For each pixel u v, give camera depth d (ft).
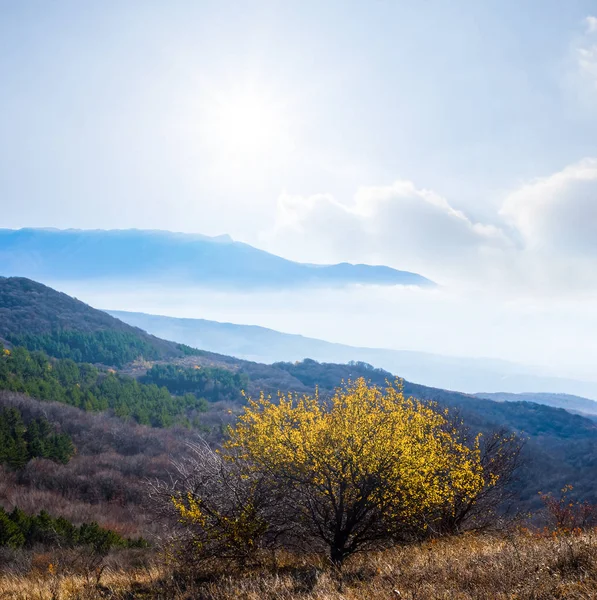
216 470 32.48
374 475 30.09
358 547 32.99
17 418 202.39
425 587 18.07
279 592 22.21
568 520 40.70
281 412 32.60
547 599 15.51
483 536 35.91
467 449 37.37
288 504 32.09
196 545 30.96
